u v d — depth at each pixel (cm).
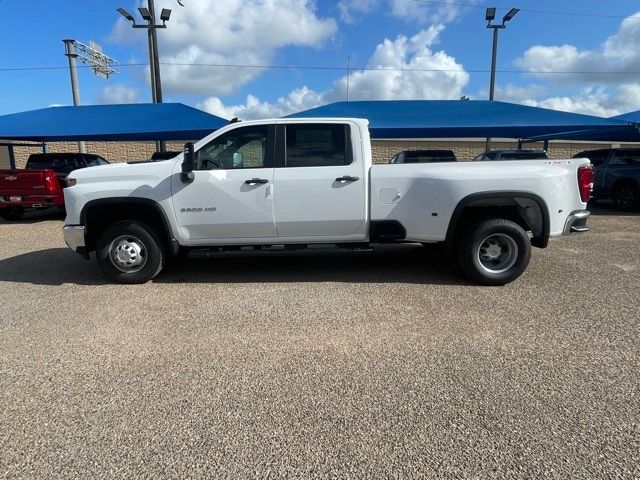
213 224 551
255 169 547
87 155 1435
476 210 565
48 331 423
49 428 275
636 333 405
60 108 1265
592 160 1420
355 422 278
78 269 652
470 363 352
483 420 278
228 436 266
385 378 330
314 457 247
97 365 355
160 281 585
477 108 1137
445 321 438
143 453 252
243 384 324
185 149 523
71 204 552
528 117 1073
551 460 242
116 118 1206
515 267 544
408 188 541
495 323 432
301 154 550
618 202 1339
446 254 605
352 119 552
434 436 263
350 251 559
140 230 554
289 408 293
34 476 234
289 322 440
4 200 1112
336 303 493
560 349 374
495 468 237
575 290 529
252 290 543
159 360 362
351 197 545
